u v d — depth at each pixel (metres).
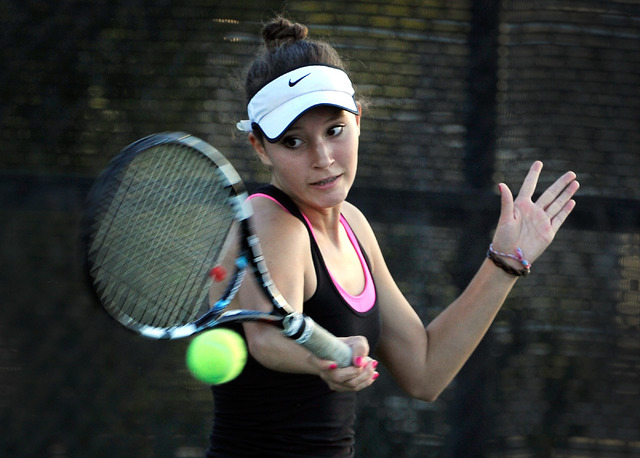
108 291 6.38
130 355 13.85
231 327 7.70
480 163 13.92
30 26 13.77
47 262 13.73
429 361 9.02
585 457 14.01
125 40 13.80
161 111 13.78
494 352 13.91
